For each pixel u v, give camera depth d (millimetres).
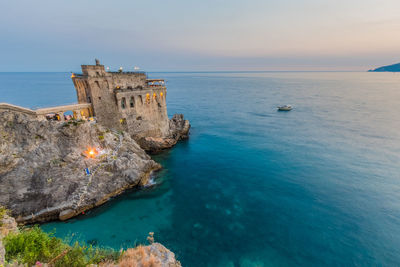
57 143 33312
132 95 49375
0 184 27750
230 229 28297
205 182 40406
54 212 28641
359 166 46500
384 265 23375
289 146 59250
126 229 27812
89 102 44844
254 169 45812
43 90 186250
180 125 69188
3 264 8641
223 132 73500
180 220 29875
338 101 136000
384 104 121812
